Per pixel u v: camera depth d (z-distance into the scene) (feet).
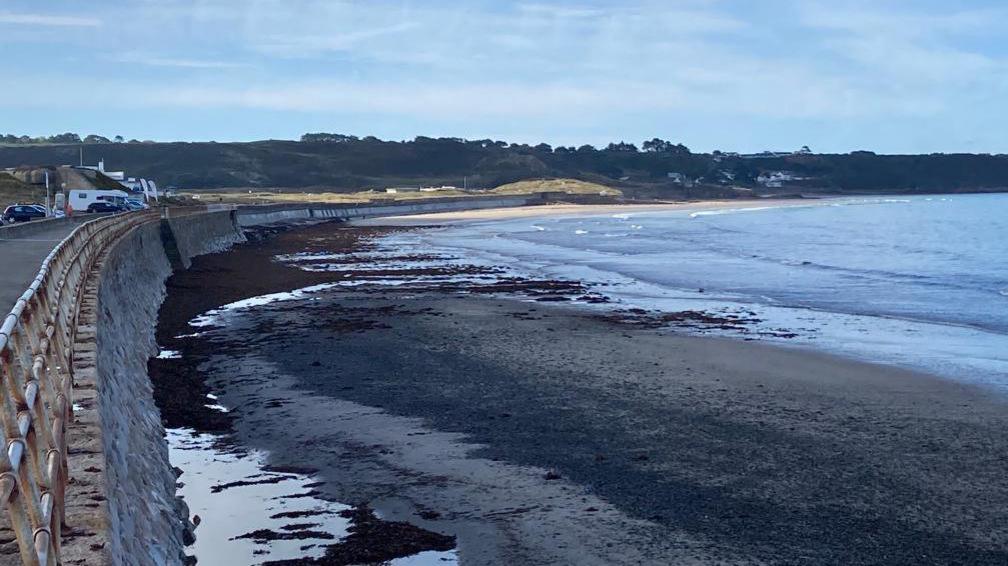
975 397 68.18
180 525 42.75
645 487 49.26
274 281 152.56
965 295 128.77
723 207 554.46
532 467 53.11
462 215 448.65
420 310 116.78
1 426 17.19
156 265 141.79
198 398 70.69
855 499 46.98
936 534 42.27
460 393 71.72
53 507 19.86
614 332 98.78
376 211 439.63
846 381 73.97
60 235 127.65
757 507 46.01
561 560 40.09
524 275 160.56
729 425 61.31
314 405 68.69
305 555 41.34
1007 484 48.93
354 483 51.24
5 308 54.49
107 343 55.06
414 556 41.04
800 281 147.54
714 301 124.36
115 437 36.73
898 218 379.35
